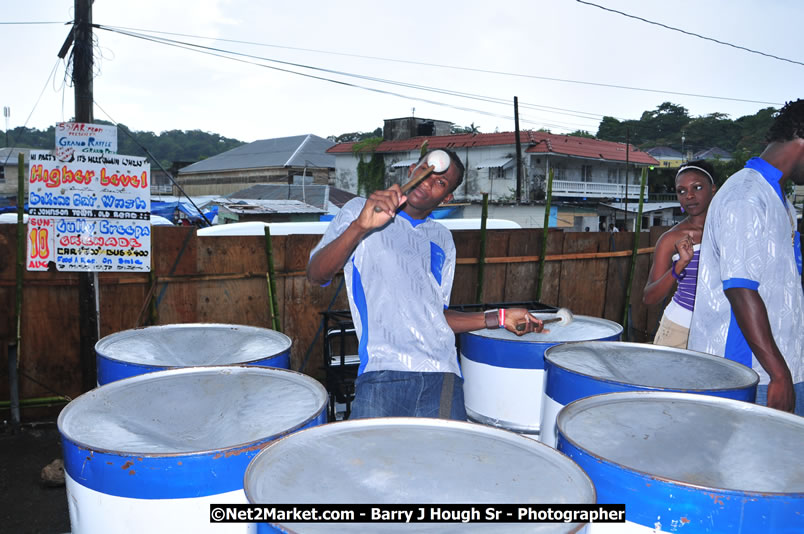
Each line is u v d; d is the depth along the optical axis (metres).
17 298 3.68
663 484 1.04
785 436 1.38
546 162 28.91
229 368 1.89
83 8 3.43
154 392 1.74
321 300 4.38
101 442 1.42
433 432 1.37
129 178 3.55
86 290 3.66
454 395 1.72
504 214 25.16
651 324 5.87
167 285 3.96
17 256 3.65
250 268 4.16
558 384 1.77
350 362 3.66
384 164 32.97
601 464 1.12
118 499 1.28
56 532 2.78
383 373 1.70
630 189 33.84
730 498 0.99
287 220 23.64
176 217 20.31
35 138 67.38
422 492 1.13
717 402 1.54
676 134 86.38
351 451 1.27
